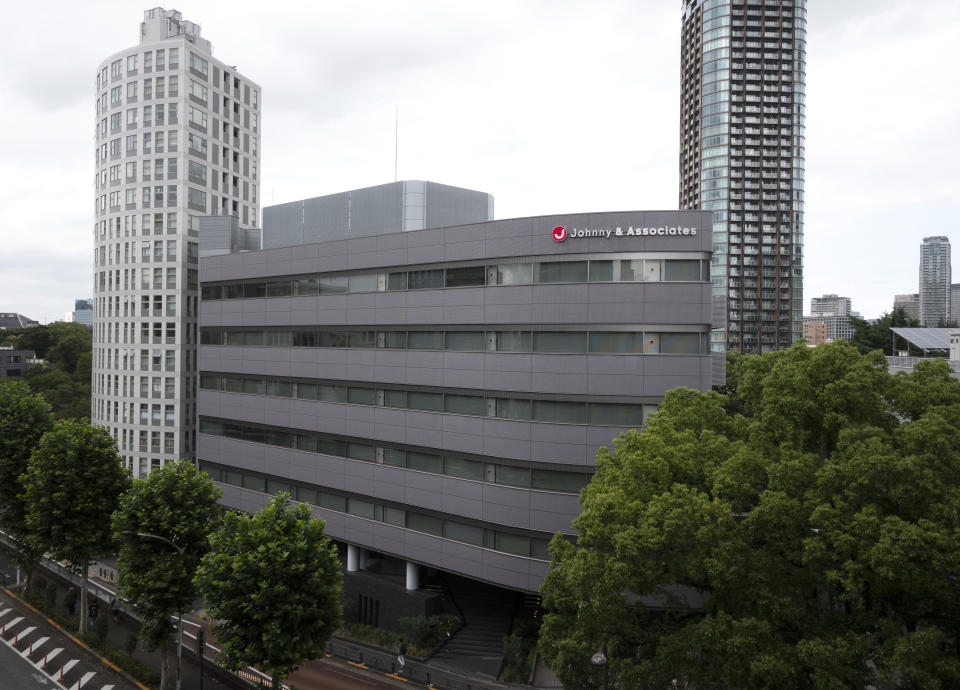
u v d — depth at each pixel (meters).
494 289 37.16
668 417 27.38
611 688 24.20
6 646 36.84
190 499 31.97
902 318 98.56
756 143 137.88
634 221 34.31
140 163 66.56
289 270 47.62
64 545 37.09
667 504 21.72
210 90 69.50
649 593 22.27
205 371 53.91
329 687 32.81
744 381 29.12
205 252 54.16
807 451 24.28
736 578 20.22
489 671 34.75
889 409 25.19
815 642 18.66
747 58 138.50
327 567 27.11
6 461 42.16
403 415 41.03
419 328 40.44
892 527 18.53
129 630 39.62
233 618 25.84
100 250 69.88
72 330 135.25
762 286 137.38
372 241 42.75
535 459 35.62
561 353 35.22
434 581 43.44
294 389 47.53
